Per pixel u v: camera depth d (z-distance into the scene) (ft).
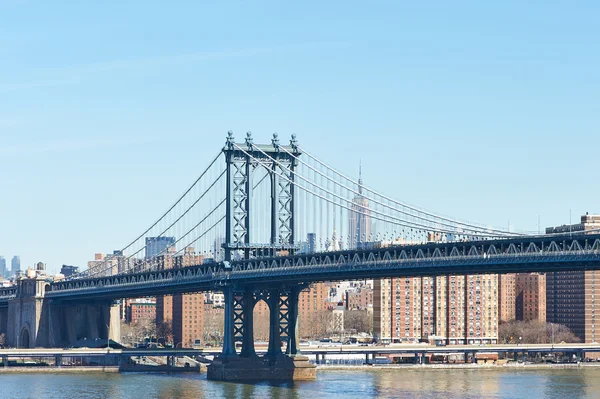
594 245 626.64
